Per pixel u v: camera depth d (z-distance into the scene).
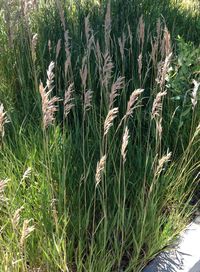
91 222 2.66
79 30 3.90
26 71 3.59
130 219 2.62
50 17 4.12
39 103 3.08
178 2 5.12
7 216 2.52
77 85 3.49
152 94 3.18
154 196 2.68
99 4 4.38
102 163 2.11
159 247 2.64
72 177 2.72
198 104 3.24
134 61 3.62
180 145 3.22
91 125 2.93
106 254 2.42
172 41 3.93
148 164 2.85
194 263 2.64
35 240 2.47
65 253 2.35
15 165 2.79
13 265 2.20
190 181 3.15
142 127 3.27
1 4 3.96
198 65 3.30
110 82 3.12
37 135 2.90
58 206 2.49
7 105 3.27
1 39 3.83
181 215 2.91
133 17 4.20
